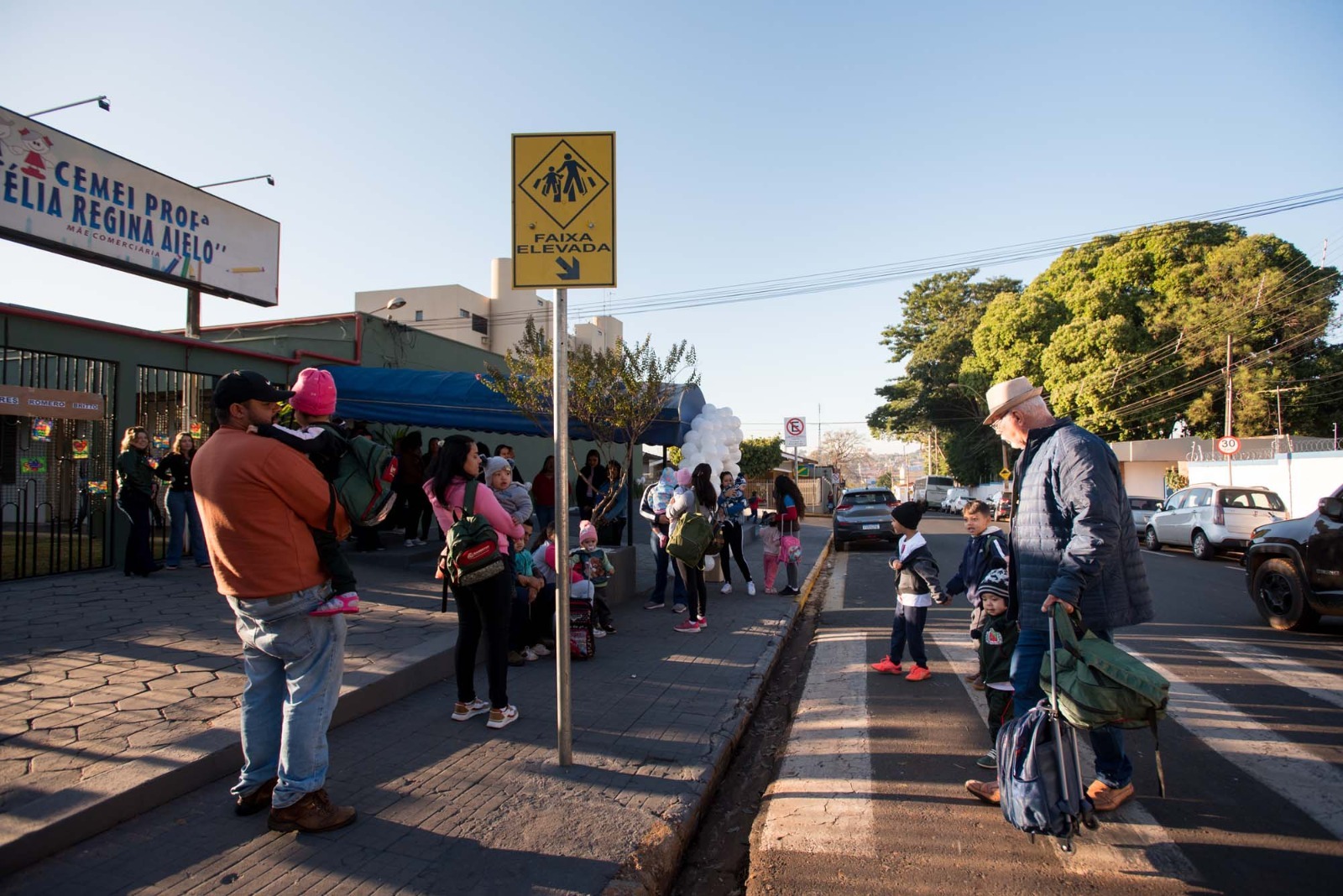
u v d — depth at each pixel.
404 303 14.97
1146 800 4.01
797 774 4.49
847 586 12.05
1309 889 3.16
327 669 3.44
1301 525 7.98
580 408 9.00
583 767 4.29
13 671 5.09
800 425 17.64
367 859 3.22
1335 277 28.86
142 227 9.98
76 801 3.32
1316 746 4.73
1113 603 3.50
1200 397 31.44
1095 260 34.03
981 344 36.94
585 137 4.13
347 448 3.51
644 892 3.14
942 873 3.35
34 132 8.75
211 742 3.96
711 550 8.98
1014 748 3.28
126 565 8.52
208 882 3.00
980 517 5.03
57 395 8.12
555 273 4.09
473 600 4.87
